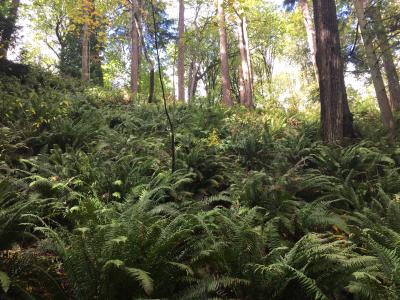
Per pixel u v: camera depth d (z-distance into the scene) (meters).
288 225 5.18
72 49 29.38
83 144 8.78
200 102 15.79
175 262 3.54
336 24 10.35
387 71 17.39
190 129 11.20
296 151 9.09
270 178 6.55
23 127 8.97
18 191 5.53
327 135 10.00
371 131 11.29
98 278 3.35
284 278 3.56
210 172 7.65
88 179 6.36
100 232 3.65
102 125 10.15
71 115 11.39
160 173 6.47
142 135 9.75
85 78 22.59
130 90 22.53
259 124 13.26
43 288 3.56
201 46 35.16
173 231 3.93
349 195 6.42
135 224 3.78
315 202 5.80
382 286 3.28
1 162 6.53
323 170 8.00
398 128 11.95
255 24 31.16
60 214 5.30
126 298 3.44
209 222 4.73
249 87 24.64
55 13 30.36
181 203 5.70
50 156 7.54
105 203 5.86
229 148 9.64
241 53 25.39
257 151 9.13
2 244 3.88
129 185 6.26
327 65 10.16
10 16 14.84
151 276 3.48
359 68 16.66
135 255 3.49
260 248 4.08
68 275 3.35
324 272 3.70
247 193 6.07
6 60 15.52
